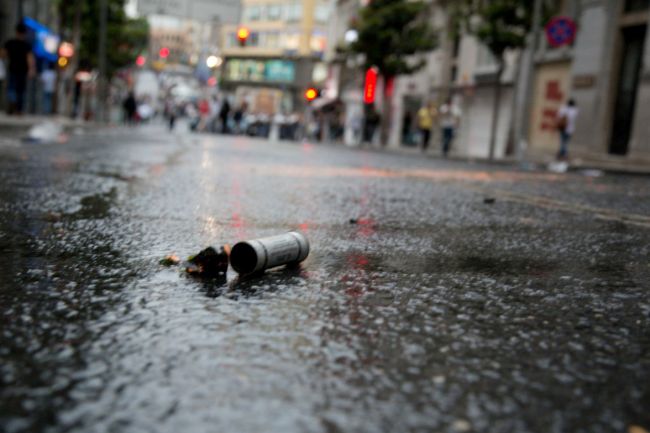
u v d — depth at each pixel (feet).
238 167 28.30
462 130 107.04
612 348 5.24
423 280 7.64
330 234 11.13
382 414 3.71
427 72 123.34
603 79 64.39
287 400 3.85
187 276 7.09
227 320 5.47
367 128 112.37
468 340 5.27
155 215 12.21
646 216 17.49
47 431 3.33
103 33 101.09
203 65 281.74
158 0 107.55
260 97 255.70
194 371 4.26
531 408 3.89
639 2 60.03
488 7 68.54
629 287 7.89
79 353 4.52
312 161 38.93
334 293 6.67
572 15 69.97
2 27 85.92
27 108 91.09
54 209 12.26
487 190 24.26
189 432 3.38
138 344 4.76
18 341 4.71
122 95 190.39
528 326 5.82
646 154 56.29
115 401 3.75
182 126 168.96
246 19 257.34
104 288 6.40
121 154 31.22
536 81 79.25
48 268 7.23
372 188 22.11
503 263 9.20
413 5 105.19
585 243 11.85
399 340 5.17
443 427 3.57
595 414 3.84
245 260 7.23
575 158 66.23
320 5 236.84
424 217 14.67
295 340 5.02
